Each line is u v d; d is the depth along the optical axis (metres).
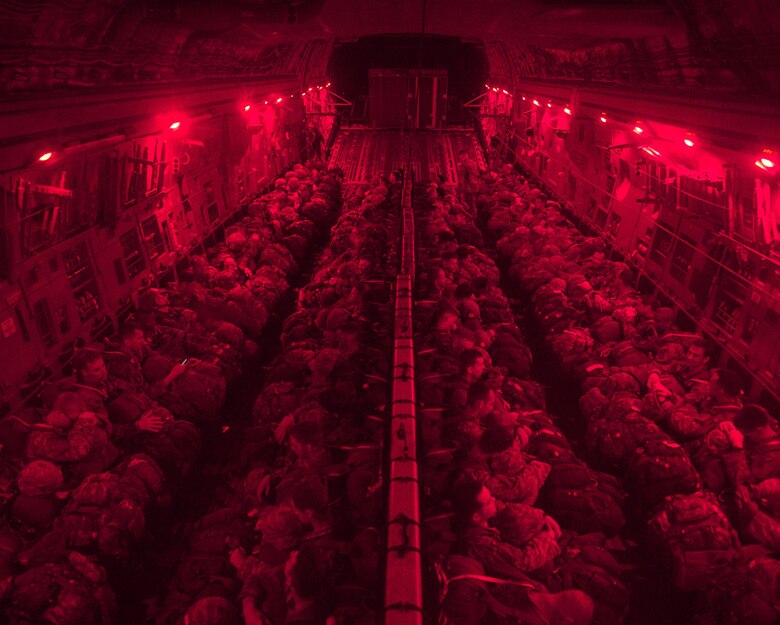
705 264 9.45
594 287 10.92
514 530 4.67
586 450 8.30
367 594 4.17
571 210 16.78
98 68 8.77
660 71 10.74
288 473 5.52
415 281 9.33
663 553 5.61
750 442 6.09
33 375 7.34
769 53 6.76
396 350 5.07
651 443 6.56
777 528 5.29
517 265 13.05
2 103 6.59
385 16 13.96
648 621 5.82
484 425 6.02
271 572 4.45
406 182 15.06
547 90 19.33
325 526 4.58
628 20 9.25
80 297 8.68
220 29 10.52
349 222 14.21
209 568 5.18
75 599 4.70
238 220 16.45
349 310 8.43
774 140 6.92
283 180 18.06
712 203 9.17
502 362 8.68
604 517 6.04
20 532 5.66
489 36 16.33
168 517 6.68
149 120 10.56
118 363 7.51
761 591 4.82
